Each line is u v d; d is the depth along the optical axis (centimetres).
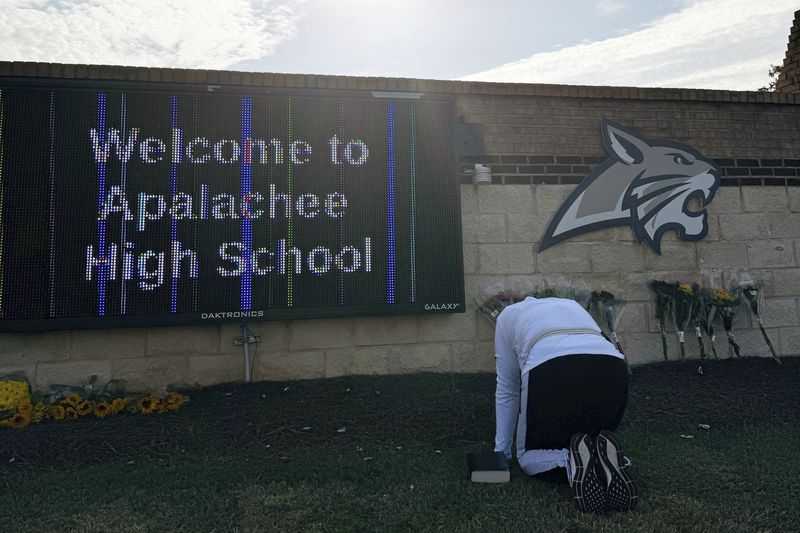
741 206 671
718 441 415
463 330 601
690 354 638
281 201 534
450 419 468
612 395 319
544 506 311
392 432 442
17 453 399
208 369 550
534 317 343
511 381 364
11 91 493
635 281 638
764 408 483
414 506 315
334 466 377
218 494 335
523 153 629
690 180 660
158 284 505
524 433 333
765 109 691
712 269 657
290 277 530
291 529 292
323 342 574
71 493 337
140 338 539
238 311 519
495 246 614
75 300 489
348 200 549
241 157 530
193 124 524
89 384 525
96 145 502
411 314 552
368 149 558
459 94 611
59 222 491
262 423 455
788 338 663
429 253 561
